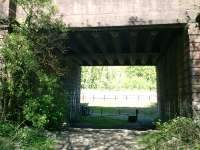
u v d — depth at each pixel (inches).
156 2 731.4
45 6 666.2
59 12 751.1
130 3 739.4
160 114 1396.4
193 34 705.6
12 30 713.0
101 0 747.4
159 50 1206.3
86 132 740.0
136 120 1374.3
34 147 478.9
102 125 1156.5
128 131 761.0
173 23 721.0
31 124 657.0
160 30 783.1
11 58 601.0
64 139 629.3
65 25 705.6
